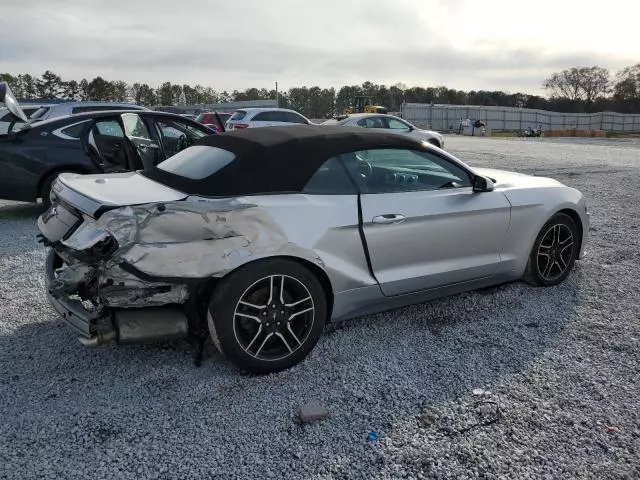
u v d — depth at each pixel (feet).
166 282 9.08
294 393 9.64
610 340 11.76
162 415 8.93
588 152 65.41
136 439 8.31
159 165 12.23
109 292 9.11
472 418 8.90
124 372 10.29
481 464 7.80
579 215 15.01
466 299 14.12
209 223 9.29
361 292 11.18
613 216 24.14
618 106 310.45
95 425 8.64
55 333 11.95
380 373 10.35
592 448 8.15
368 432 8.54
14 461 7.75
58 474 7.51
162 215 8.99
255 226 9.70
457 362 10.80
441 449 8.13
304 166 10.67
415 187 12.13
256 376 10.19
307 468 7.71
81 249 8.86
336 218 10.61
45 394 9.49
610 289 14.80
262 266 9.78
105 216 8.91
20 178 21.89
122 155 21.40
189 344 11.41
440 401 9.40
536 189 14.21
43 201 23.44
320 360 10.85
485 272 13.19
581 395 9.60
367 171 11.48
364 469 7.70
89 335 9.29
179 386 9.82
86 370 10.34
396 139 12.04
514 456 7.97
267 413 9.02
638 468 7.72
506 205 13.23
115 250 8.80
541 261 14.58
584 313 13.20
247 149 10.59
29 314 12.97
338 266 10.71
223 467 7.71
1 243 19.45
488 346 11.49
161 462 7.80
